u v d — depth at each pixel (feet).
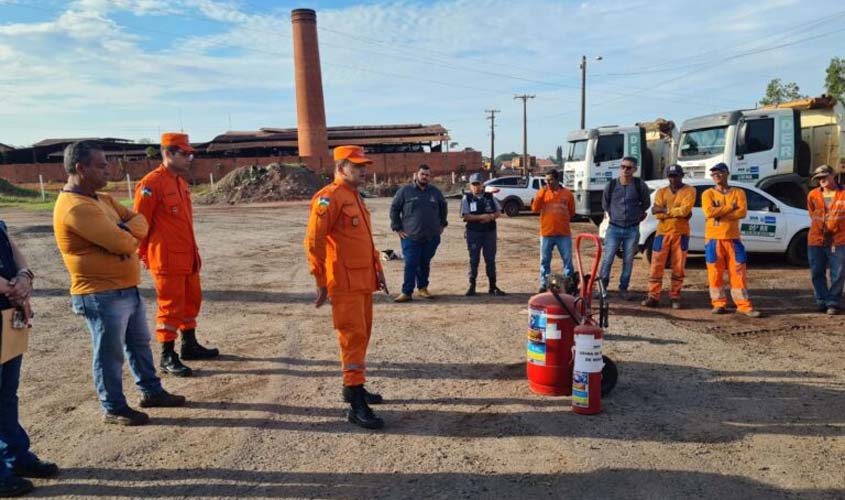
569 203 27.58
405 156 194.70
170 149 16.76
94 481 11.48
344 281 13.73
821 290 23.73
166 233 16.79
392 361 18.51
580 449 12.48
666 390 15.72
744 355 18.51
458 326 22.58
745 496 10.57
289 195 118.32
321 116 171.53
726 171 23.07
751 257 37.01
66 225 12.60
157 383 15.11
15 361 11.19
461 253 42.80
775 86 126.93
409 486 11.14
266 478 11.53
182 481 11.44
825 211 23.12
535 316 15.48
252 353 19.53
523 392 15.83
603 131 53.31
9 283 10.70
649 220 33.86
